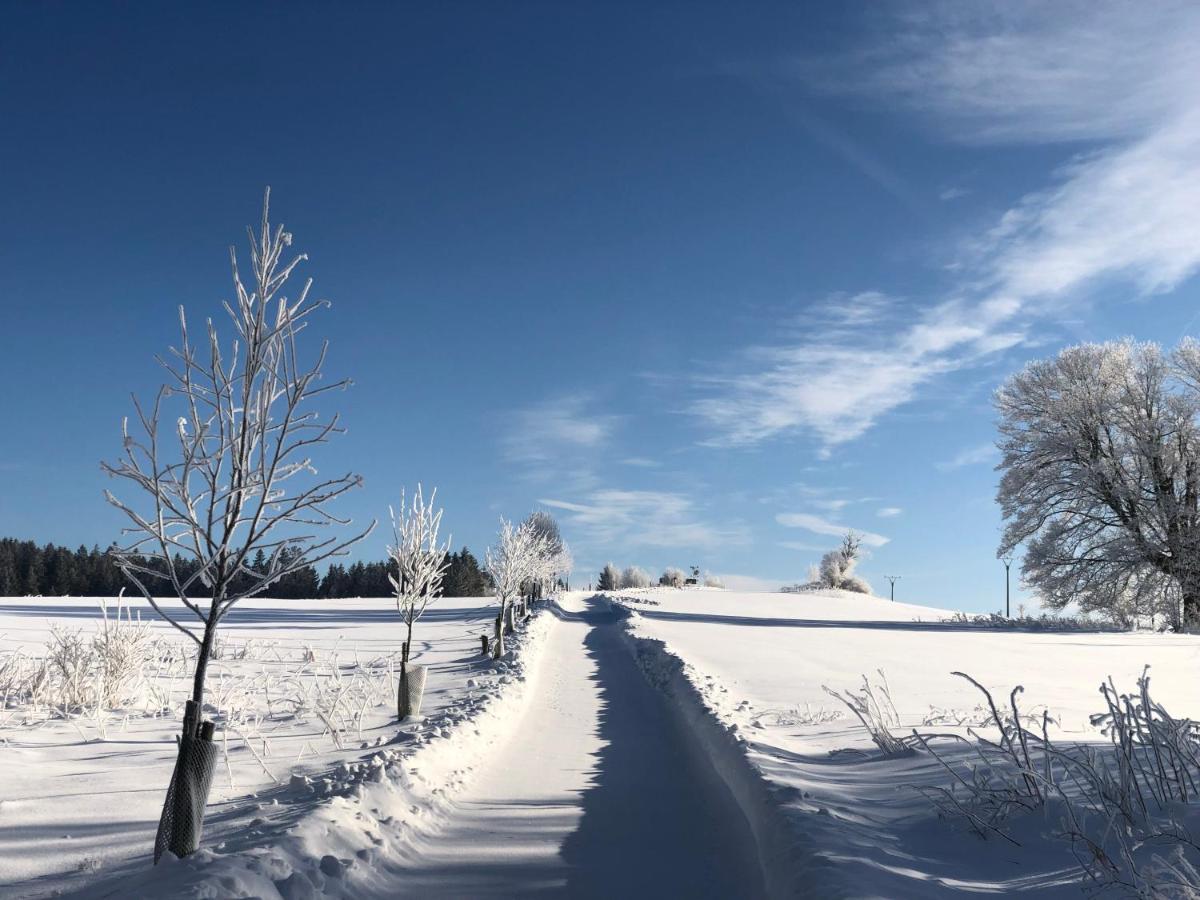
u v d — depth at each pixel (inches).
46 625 1003.9
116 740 375.6
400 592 579.8
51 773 304.8
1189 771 229.1
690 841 247.4
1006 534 1708.9
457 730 382.6
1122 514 1595.7
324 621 1366.9
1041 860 190.9
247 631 1076.5
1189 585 1489.9
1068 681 634.8
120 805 263.7
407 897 197.0
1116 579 1573.6
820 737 396.5
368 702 481.7
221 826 235.8
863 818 235.0
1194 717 438.6
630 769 350.0
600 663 799.1
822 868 179.6
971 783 257.1
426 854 230.7
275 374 224.4
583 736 425.7
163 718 438.0
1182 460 1535.4
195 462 213.9
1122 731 212.5
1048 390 1702.8
